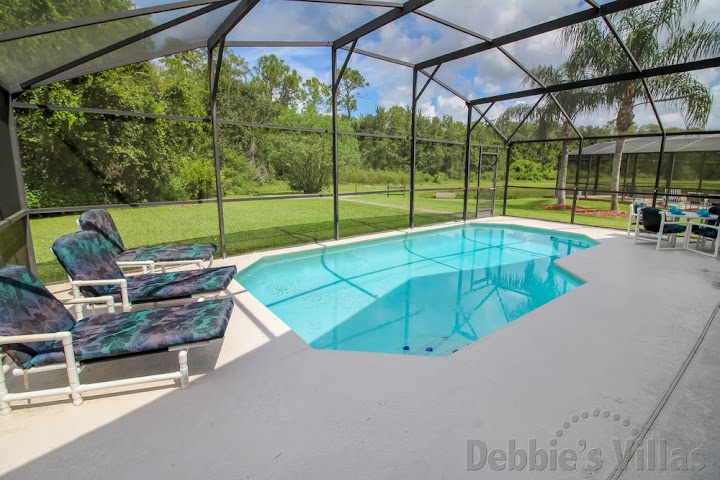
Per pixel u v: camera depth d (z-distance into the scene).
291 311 4.55
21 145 4.66
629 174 14.13
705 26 5.97
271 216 11.64
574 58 7.31
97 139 5.33
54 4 3.04
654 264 5.53
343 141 8.41
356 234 8.41
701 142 11.34
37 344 2.18
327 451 1.80
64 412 2.12
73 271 2.92
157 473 1.67
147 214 7.34
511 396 2.24
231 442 1.87
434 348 3.69
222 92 9.40
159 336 2.23
